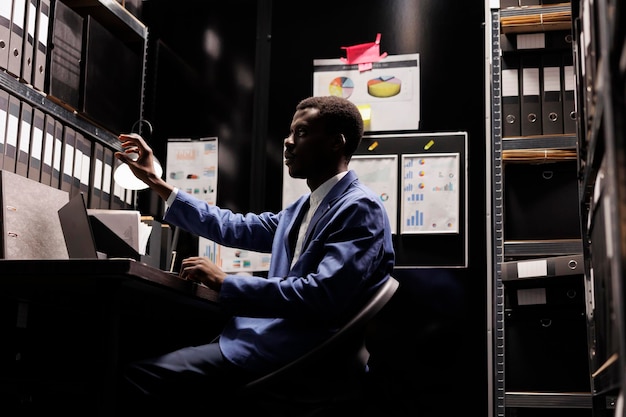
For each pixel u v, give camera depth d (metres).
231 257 3.44
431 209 3.31
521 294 2.88
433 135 3.37
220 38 3.65
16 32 2.59
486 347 3.16
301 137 2.14
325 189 2.12
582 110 1.90
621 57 1.04
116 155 2.31
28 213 2.24
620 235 1.00
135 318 2.50
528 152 2.93
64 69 2.88
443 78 3.41
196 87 3.63
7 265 1.60
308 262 1.93
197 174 3.56
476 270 3.23
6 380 1.76
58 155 2.83
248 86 3.59
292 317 1.82
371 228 1.93
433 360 3.19
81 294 1.86
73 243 1.99
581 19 1.80
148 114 3.65
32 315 2.36
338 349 1.84
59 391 1.72
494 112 3.11
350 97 3.47
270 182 3.50
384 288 1.90
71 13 2.94
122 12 3.26
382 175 3.37
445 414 3.14
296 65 3.56
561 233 2.94
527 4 3.08
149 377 1.77
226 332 1.95
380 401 3.20
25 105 2.64
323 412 1.80
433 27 3.45
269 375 1.74
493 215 3.14
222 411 1.88
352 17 3.54
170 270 3.09
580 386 2.81
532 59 3.07
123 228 2.45
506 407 2.85
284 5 3.61
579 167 1.97
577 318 2.84
